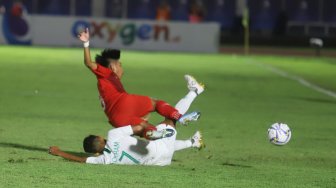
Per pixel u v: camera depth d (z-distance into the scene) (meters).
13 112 34.06
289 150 25.77
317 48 91.38
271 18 111.56
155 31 87.75
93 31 87.00
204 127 31.14
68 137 27.11
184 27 87.94
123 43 87.31
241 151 25.20
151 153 20.42
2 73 54.84
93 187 17.08
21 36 87.88
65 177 18.20
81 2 110.94
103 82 20.77
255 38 105.06
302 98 44.56
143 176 18.62
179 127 30.89
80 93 43.59
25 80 50.34
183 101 21.77
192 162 22.27
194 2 112.62
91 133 28.30
